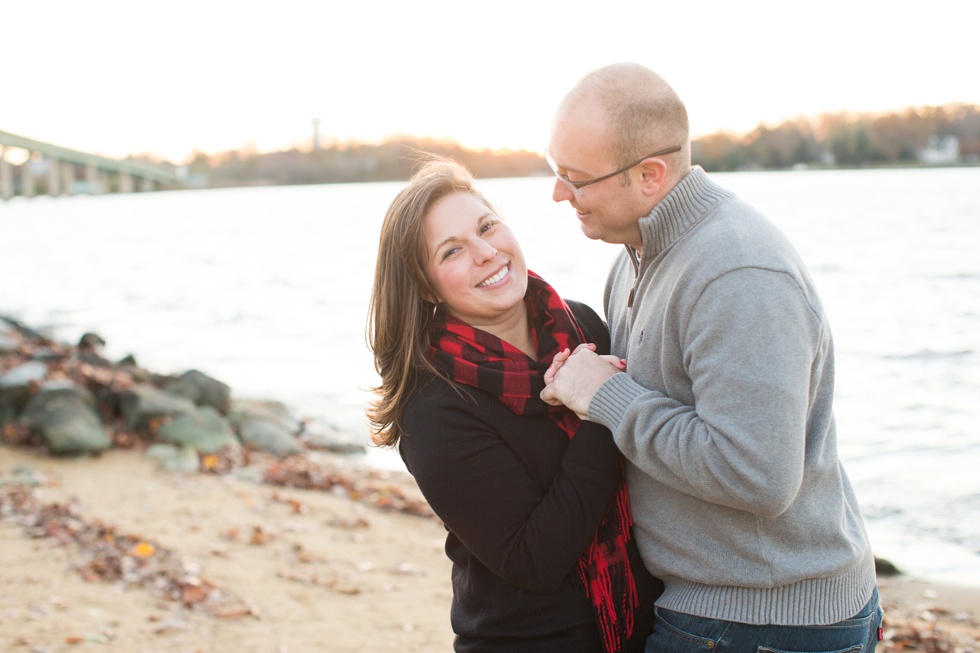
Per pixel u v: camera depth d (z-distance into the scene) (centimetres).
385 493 759
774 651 197
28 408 893
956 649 465
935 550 630
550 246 3872
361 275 3312
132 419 932
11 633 453
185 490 757
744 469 180
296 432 1059
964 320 1650
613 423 202
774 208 5362
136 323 2195
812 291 195
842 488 209
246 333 1991
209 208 10362
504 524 207
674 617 207
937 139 7281
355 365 1567
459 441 209
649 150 202
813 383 196
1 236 6106
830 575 198
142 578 537
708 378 187
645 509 212
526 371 216
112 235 6122
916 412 1013
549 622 214
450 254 223
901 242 3309
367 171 10094
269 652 456
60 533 609
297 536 641
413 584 559
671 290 201
